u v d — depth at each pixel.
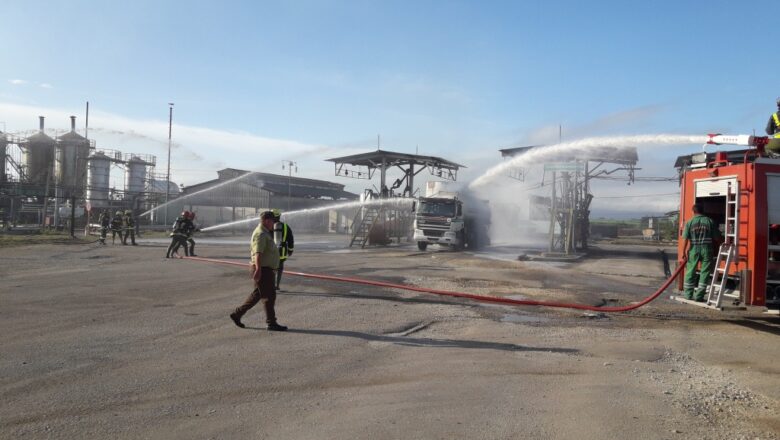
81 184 43.69
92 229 38.25
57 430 4.34
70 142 42.97
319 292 12.48
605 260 25.64
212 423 4.59
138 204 42.41
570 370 6.50
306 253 25.91
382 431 4.49
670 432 4.60
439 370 6.36
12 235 31.16
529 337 8.37
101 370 6.00
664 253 30.33
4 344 7.02
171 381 5.69
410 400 5.29
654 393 5.66
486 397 5.42
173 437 4.28
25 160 42.09
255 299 8.34
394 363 6.64
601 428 4.65
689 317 10.63
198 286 12.85
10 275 14.25
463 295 12.24
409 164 38.91
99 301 10.48
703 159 10.36
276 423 4.62
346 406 5.09
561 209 27.69
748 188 9.31
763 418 4.98
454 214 28.95
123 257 20.33
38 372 5.86
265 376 5.96
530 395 5.51
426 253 27.02
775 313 10.62
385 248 31.42
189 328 8.30
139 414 4.74
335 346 7.42
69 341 7.26
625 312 11.05
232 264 17.95
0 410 4.75
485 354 7.19
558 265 22.02
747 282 9.22
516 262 22.16
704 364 7.01
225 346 7.26
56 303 10.14
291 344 7.48
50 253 21.27
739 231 9.43
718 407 5.26
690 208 10.66
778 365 7.01
